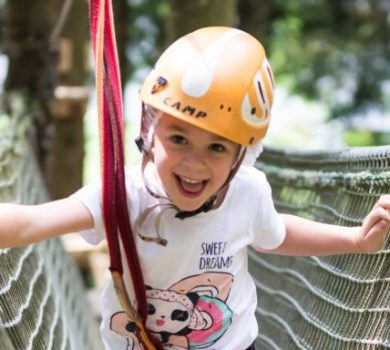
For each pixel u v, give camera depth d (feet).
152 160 7.23
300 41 55.31
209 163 6.83
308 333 10.56
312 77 57.11
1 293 8.49
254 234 7.74
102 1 6.80
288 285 12.14
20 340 8.50
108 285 7.73
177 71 6.78
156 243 7.33
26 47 25.91
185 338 7.73
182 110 6.69
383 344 8.48
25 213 6.77
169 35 22.59
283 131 67.31
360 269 9.52
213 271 7.53
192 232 7.34
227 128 6.72
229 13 22.17
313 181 12.28
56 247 16.99
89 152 57.82
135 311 7.37
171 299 7.55
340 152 11.25
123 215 7.04
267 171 15.20
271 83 7.08
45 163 26.94
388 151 9.45
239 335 7.85
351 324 9.32
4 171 14.03
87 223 7.08
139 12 50.14
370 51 55.26
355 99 56.70
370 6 53.52
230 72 6.75
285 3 51.01
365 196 10.11
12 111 22.88
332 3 53.01
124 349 7.85
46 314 11.18
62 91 26.25
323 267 10.68
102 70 6.86
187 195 6.92
